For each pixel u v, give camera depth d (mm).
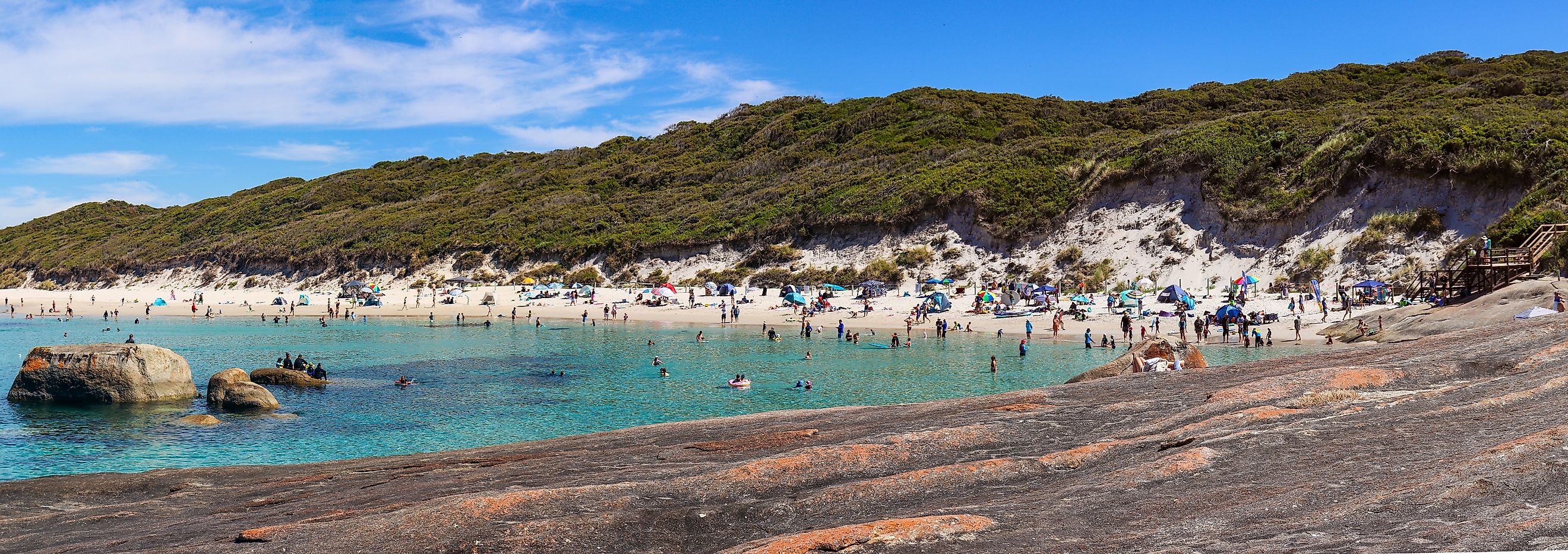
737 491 10914
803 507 10078
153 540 10602
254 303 92125
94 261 125812
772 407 30562
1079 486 9938
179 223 143250
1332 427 11172
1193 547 7398
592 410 30484
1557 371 12711
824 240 83062
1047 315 58094
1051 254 71438
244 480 15117
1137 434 12633
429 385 35969
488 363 42656
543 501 10211
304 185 151125
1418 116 67625
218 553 9422
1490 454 8500
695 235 90750
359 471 15172
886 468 11836
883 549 8039
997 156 88062
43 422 28031
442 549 8945
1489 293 41094
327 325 66688
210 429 27359
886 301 67500
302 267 107625
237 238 121438
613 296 80500
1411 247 56438
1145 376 18766
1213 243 65250
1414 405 11945
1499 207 55844
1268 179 66875
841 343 50531
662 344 50969
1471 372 14664
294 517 11273
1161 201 70438
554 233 100812
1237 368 18547
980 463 11211
